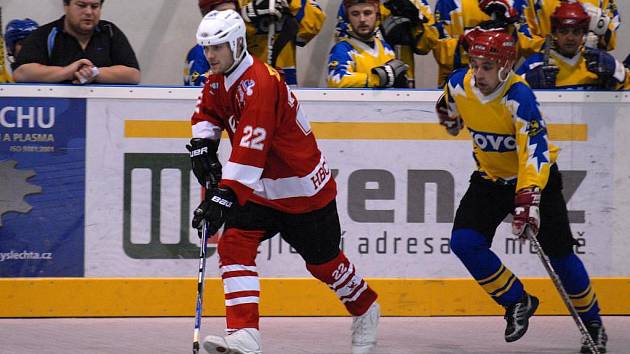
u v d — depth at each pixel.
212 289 18.22
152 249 18.08
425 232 18.41
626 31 23.53
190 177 18.06
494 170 15.37
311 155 13.90
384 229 18.33
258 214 13.79
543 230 15.55
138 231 18.03
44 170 17.80
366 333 14.82
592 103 18.44
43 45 18.44
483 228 15.39
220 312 18.27
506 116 14.76
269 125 13.21
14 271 17.88
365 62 19.41
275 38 19.45
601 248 18.61
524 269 18.59
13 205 17.77
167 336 16.59
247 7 19.20
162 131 17.95
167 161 18.00
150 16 22.48
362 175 18.23
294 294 18.31
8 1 22.08
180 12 22.56
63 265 17.95
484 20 20.52
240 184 13.07
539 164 14.55
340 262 14.39
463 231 15.34
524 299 15.46
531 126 14.55
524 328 15.37
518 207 14.54
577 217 18.55
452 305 18.55
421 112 18.23
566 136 18.44
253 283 13.70
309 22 20.62
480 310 18.61
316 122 18.12
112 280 18.02
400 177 18.30
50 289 17.91
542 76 19.11
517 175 15.23
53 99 17.72
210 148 14.05
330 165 18.19
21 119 17.69
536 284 18.58
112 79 18.20
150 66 22.56
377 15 19.67
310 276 18.39
